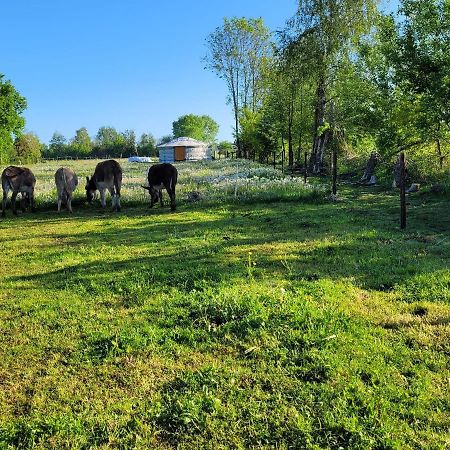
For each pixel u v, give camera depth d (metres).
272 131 42.72
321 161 30.53
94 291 6.52
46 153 111.38
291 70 29.61
